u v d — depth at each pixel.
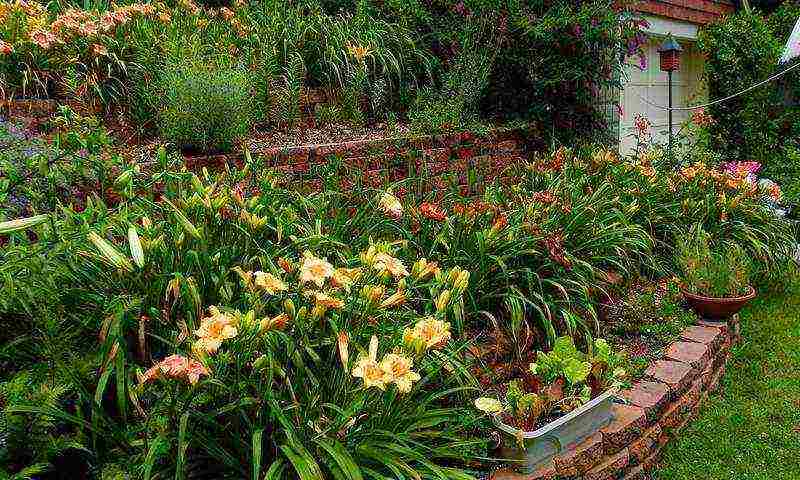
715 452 3.30
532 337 3.69
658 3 8.55
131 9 5.63
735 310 4.44
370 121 6.60
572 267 3.90
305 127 6.13
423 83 7.20
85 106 4.80
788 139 8.99
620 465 2.96
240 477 2.36
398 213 3.17
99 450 2.37
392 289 2.95
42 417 2.25
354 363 2.33
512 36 6.98
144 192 3.70
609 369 3.16
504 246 3.81
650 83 9.30
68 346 2.45
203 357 2.05
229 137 4.75
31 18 5.17
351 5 7.64
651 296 4.60
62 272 2.46
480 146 6.41
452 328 3.40
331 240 3.20
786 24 9.86
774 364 4.29
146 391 2.37
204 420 2.25
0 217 2.65
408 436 2.56
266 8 6.98
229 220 2.84
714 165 6.81
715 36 9.26
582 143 7.09
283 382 2.49
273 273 2.65
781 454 3.29
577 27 6.64
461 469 2.69
